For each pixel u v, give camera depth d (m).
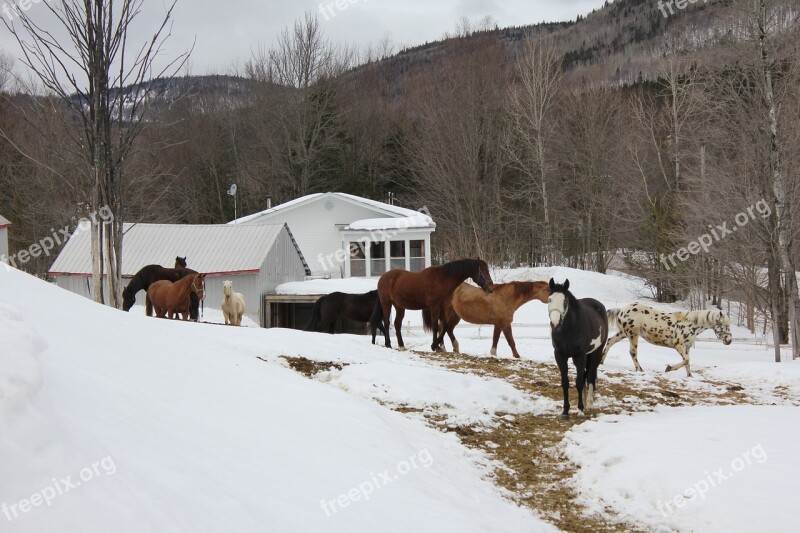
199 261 31.41
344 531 4.62
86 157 15.12
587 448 8.23
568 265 49.03
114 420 4.69
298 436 6.45
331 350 12.41
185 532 3.59
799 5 19.47
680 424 8.74
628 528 6.23
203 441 5.26
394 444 7.25
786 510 5.81
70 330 6.69
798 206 19.28
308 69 55.28
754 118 20.02
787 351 21.22
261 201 54.22
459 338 22.30
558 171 47.00
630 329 14.45
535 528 6.12
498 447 8.55
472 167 45.84
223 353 9.37
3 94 34.31
